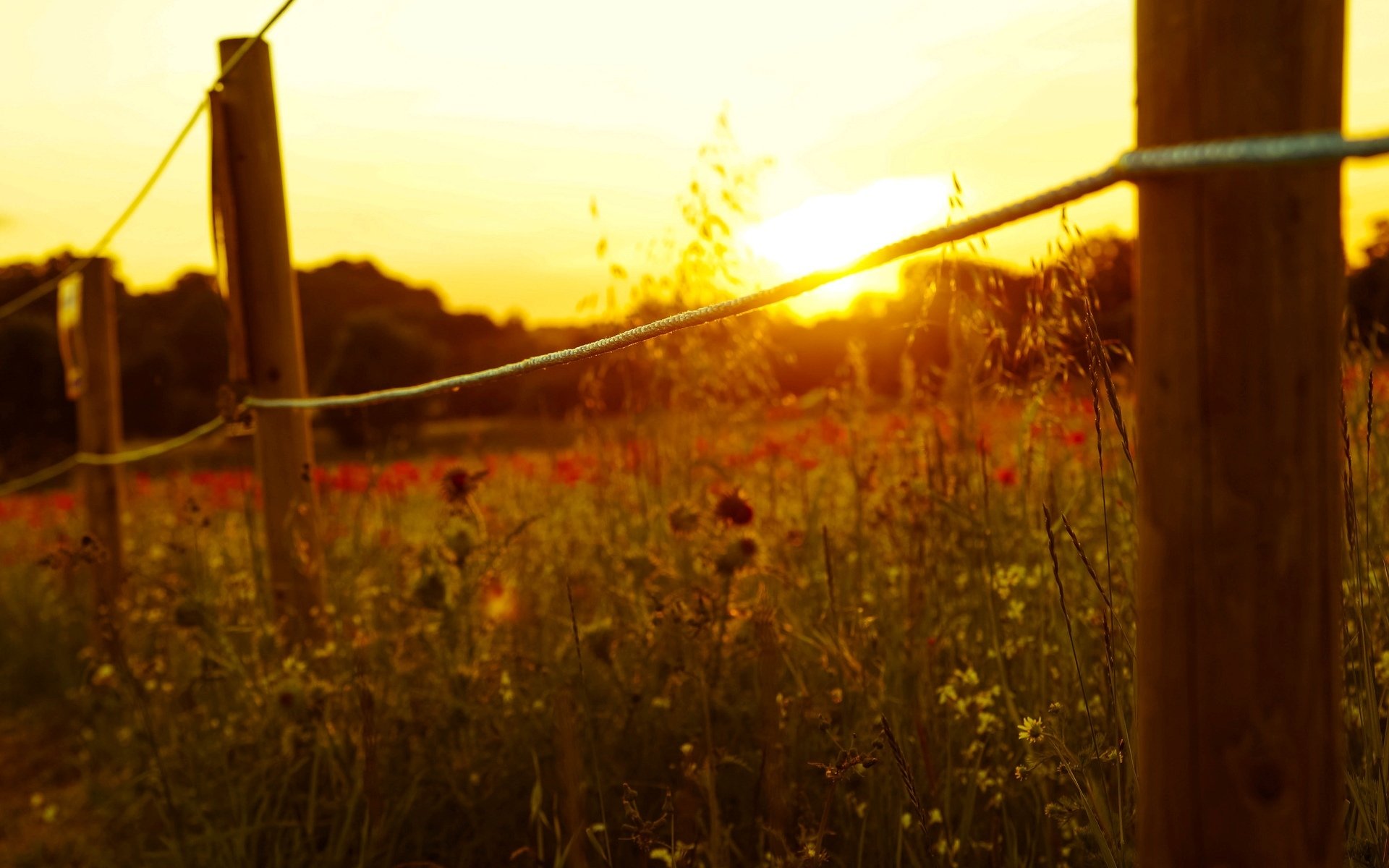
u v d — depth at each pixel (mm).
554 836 2289
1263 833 761
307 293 55438
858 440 3262
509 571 3014
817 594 2650
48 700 4391
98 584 4496
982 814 2037
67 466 5246
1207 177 734
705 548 2455
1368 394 1720
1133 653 1766
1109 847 1453
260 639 3146
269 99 3195
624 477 3592
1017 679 2195
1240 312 731
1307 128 717
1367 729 1491
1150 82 768
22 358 24344
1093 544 2463
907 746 2051
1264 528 740
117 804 3064
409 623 2871
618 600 2844
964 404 2553
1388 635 1810
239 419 3201
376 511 4094
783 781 1807
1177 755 785
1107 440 2299
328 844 2340
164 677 3176
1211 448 749
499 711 2549
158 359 27688
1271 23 713
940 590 2529
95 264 4973
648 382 3646
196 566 3684
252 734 2781
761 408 3789
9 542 6723
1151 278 773
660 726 2352
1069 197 822
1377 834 1380
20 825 3170
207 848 2463
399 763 2520
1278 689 749
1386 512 1944
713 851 1738
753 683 2332
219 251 3234
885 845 1965
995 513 2564
